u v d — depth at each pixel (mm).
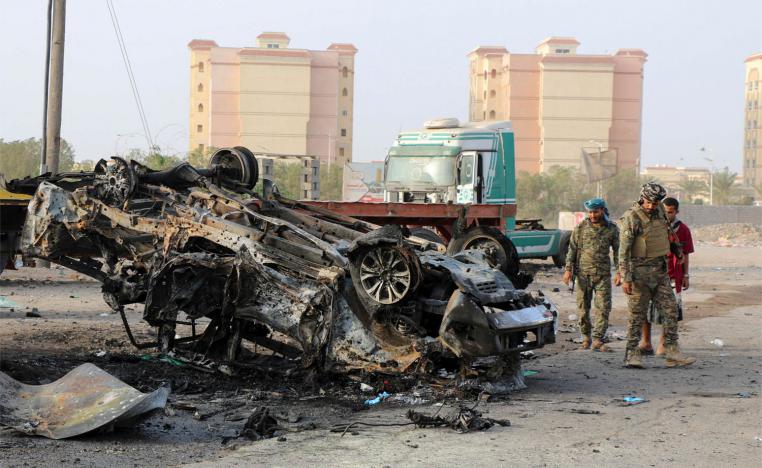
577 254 11508
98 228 9539
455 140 23328
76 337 11117
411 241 9695
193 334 9367
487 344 7949
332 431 6719
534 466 5812
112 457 5891
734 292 19797
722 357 10875
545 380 9203
